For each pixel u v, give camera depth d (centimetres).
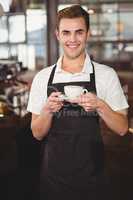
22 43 469
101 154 186
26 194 284
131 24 476
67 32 171
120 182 293
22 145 293
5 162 293
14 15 461
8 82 355
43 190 193
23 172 290
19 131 297
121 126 178
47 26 468
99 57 489
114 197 279
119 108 179
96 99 167
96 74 180
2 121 305
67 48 176
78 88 168
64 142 183
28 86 381
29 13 465
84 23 171
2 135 296
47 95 182
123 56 488
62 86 180
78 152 183
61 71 182
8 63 387
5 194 285
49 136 187
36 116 187
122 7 472
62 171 185
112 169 302
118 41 484
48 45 471
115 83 180
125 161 308
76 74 180
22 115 317
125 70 487
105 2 472
